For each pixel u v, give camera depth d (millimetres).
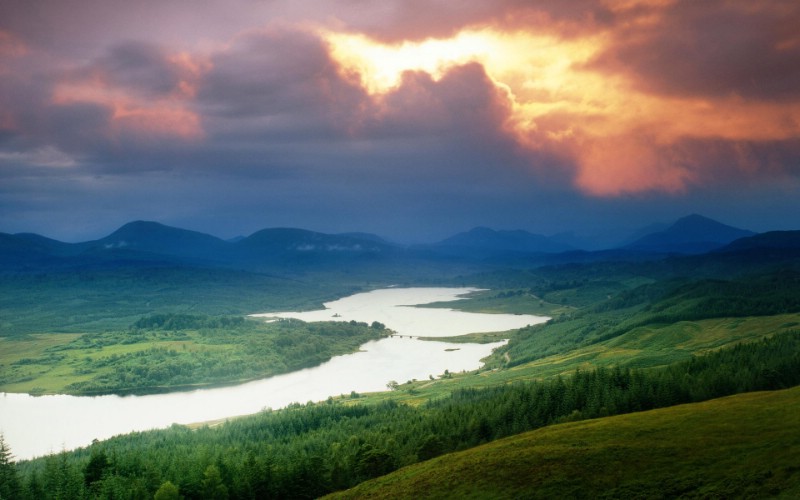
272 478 154250
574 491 93438
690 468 92875
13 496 147750
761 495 77250
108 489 141375
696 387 187125
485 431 187250
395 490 117875
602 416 173750
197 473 152500
